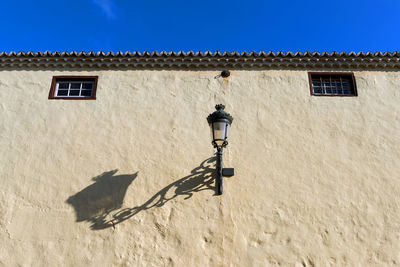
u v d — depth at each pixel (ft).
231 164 22.76
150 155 23.06
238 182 22.26
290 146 23.25
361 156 23.02
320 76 25.63
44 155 22.99
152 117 24.14
